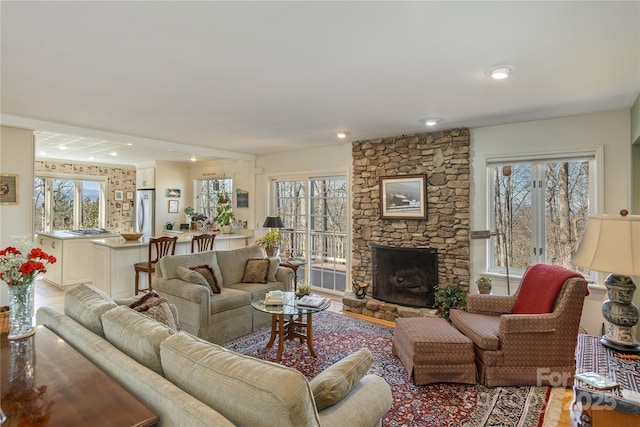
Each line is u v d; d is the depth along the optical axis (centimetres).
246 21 180
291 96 304
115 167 842
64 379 141
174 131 449
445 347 273
